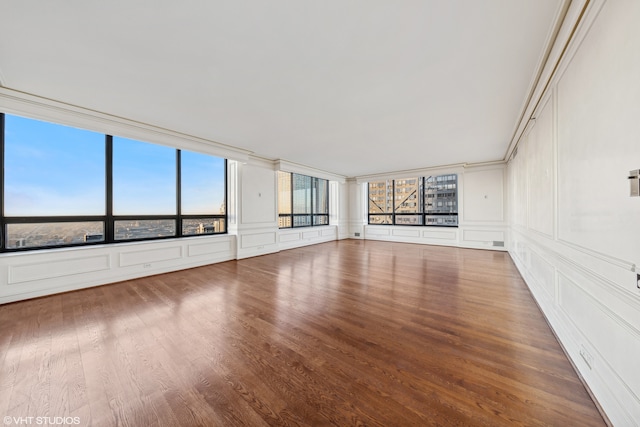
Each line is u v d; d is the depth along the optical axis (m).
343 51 1.93
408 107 2.95
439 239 7.22
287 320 2.38
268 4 1.48
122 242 3.92
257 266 4.70
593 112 1.40
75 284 3.29
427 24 1.64
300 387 1.48
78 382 1.52
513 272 4.13
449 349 1.88
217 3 1.47
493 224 6.20
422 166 6.88
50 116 2.79
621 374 1.15
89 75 2.26
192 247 4.59
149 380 1.54
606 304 1.28
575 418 1.25
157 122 3.49
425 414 1.28
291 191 7.29
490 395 1.41
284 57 2.00
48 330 2.19
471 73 2.22
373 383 1.51
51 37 1.75
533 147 2.89
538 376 1.57
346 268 4.50
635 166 1.04
